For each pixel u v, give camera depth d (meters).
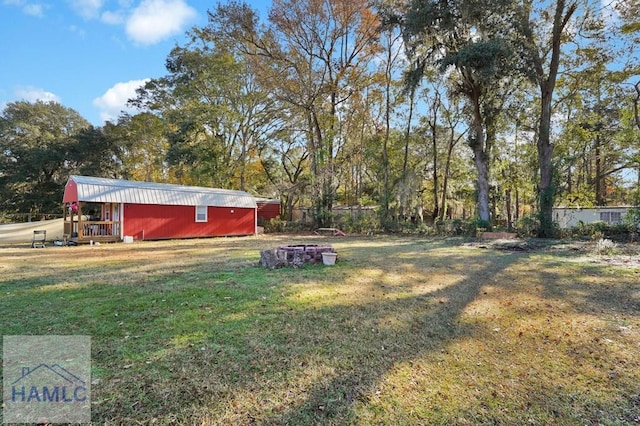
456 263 7.86
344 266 7.33
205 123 22.14
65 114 33.25
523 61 13.69
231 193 17.70
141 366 2.61
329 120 20.61
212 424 1.93
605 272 6.57
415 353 2.89
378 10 17.06
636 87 14.98
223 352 2.87
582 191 20.11
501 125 19.09
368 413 2.04
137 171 30.70
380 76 19.97
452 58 13.98
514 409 2.09
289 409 2.07
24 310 4.02
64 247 11.70
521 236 14.84
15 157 27.67
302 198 23.44
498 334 3.35
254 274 6.34
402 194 18.78
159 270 6.83
